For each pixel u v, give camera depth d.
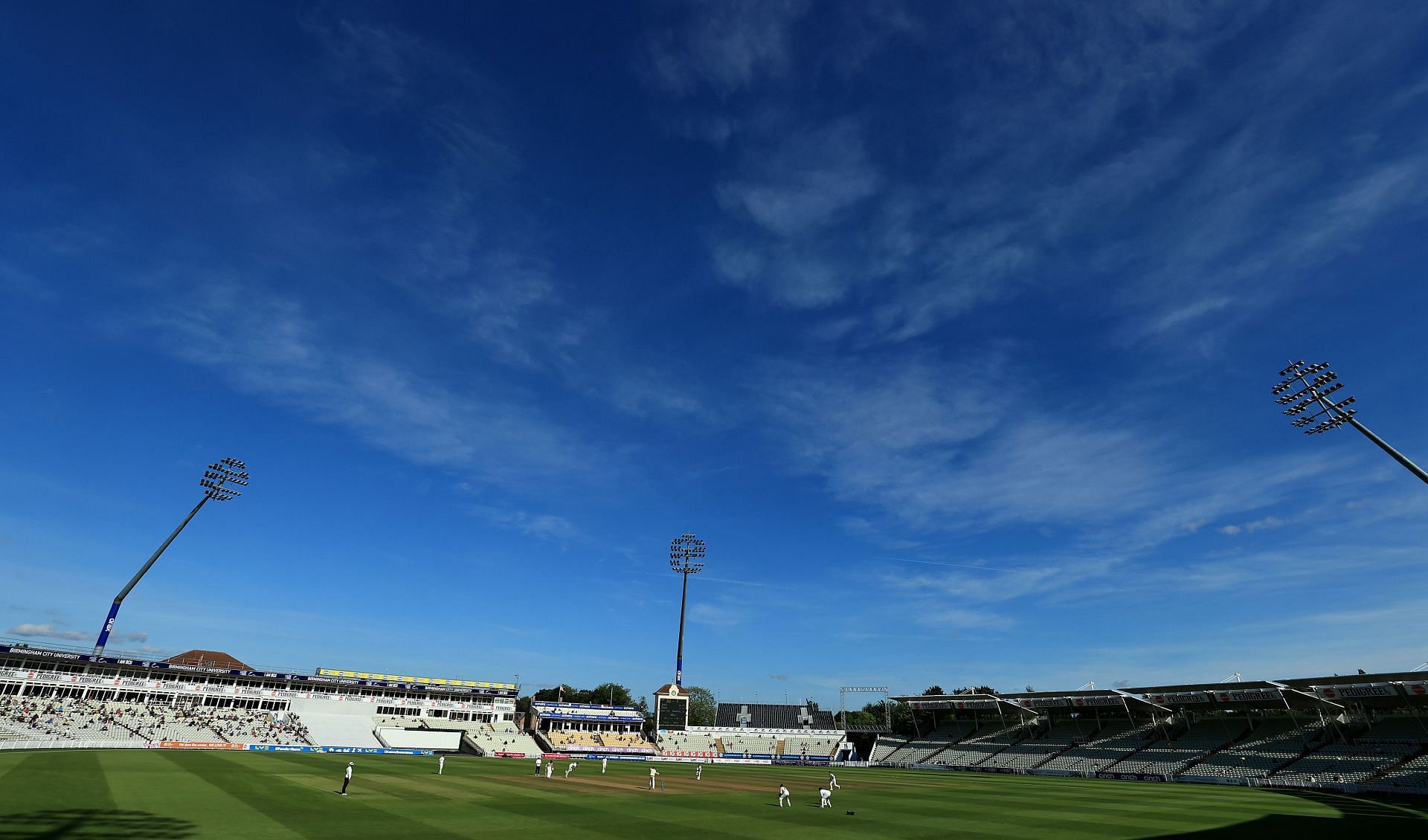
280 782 46.69
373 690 110.94
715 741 127.19
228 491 91.12
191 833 26.78
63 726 76.81
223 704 96.94
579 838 31.58
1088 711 106.62
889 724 145.25
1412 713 72.94
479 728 115.31
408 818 34.53
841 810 46.22
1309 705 80.31
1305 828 40.00
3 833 24.75
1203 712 93.25
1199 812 48.28
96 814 29.55
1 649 80.44
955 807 50.25
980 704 113.19
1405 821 43.41
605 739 122.25
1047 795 61.47
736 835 34.19
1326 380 48.41
